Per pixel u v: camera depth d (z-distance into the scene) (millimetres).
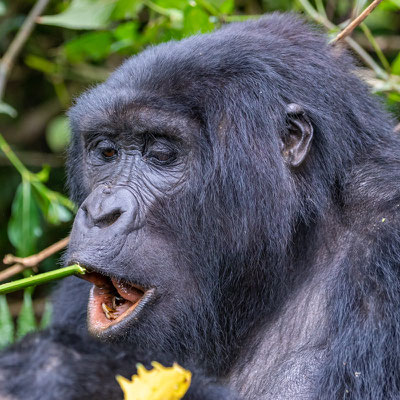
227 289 8078
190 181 7883
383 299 7219
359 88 8633
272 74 8062
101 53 12883
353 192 8055
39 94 17297
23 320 10961
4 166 16109
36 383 6363
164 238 7797
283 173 7895
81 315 9312
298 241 8109
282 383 7566
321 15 11719
